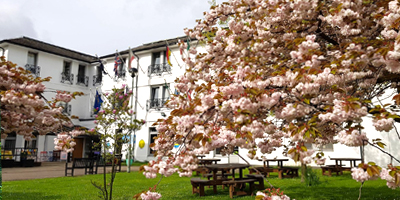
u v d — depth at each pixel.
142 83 20.98
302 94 3.03
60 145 4.63
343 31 3.77
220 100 3.08
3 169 14.87
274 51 4.71
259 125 2.98
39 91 4.53
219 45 5.22
